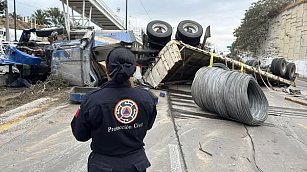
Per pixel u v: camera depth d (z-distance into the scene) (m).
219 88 8.35
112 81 2.36
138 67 13.76
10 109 8.77
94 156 2.37
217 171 4.75
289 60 44.19
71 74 12.77
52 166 4.69
